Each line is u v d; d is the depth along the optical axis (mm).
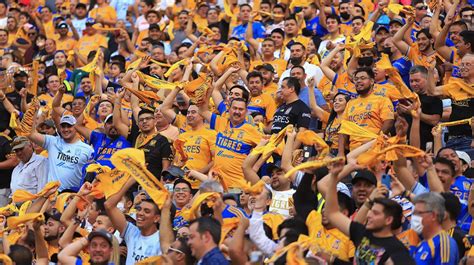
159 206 33000
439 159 33375
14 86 55125
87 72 53625
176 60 55312
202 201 31047
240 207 36375
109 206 34375
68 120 45344
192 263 30250
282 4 59938
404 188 30219
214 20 62031
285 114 43062
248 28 56500
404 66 46000
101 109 47562
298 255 27703
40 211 36969
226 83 48312
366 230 28000
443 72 45500
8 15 68625
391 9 47312
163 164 42781
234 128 41156
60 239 33781
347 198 31406
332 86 45688
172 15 65750
